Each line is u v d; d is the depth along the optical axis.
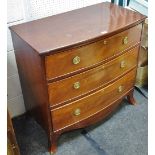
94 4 1.89
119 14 1.69
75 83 1.47
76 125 1.68
